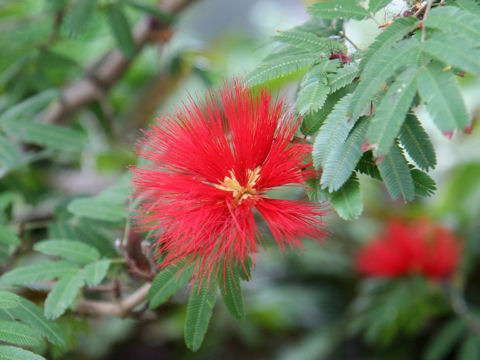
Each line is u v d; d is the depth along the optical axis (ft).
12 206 1.11
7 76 1.24
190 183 0.76
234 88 0.78
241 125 0.76
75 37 1.10
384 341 1.54
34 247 0.87
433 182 0.74
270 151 0.76
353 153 0.72
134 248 0.91
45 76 1.22
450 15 0.66
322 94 0.74
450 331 1.44
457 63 0.62
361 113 0.68
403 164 0.72
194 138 0.77
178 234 0.75
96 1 1.10
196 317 0.79
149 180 0.77
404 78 0.65
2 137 1.03
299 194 0.84
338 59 0.76
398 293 1.47
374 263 1.56
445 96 0.62
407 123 0.72
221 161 0.77
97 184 1.38
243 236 0.73
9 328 0.74
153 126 0.80
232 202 0.76
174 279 0.80
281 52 0.81
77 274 0.85
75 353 1.49
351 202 0.76
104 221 0.98
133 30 1.25
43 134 1.05
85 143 1.07
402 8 0.74
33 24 1.26
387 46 0.68
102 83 1.28
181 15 1.34
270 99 0.78
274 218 0.76
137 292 0.87
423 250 1.52
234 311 0.80
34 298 0.87
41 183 1.36
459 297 1.52
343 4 0.76
